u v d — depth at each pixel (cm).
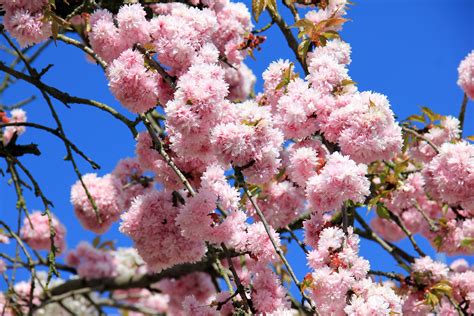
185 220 119
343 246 116
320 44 135
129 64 120
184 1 150
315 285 114
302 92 122
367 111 118
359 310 111
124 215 132
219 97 114
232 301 121
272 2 142
